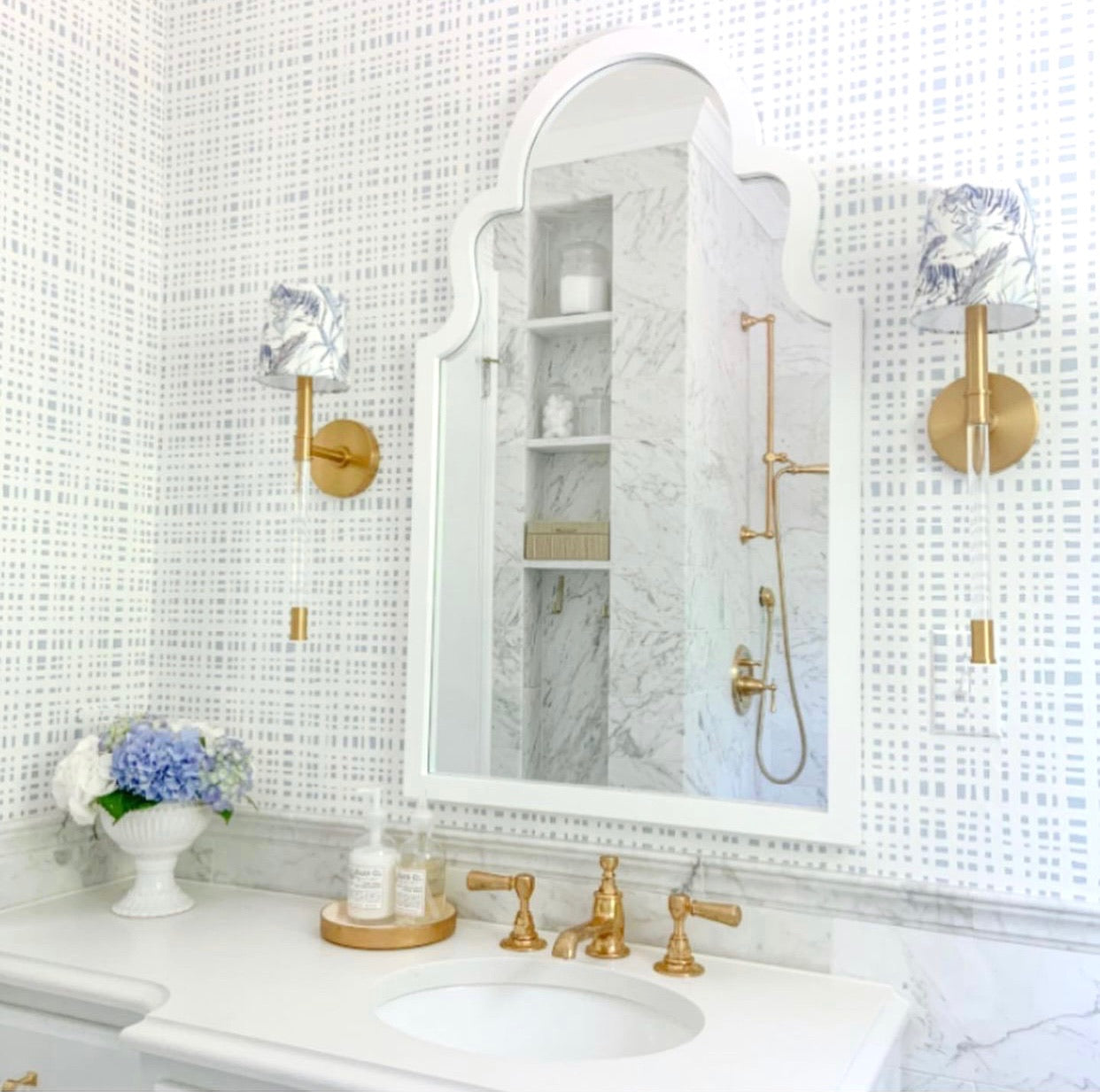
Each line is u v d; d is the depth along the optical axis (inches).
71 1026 60.6
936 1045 57.3
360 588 74.1
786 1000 56.0
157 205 82.1
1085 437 55.6
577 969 60.0
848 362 59.8
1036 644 56.3
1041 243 57.1
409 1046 49.6
